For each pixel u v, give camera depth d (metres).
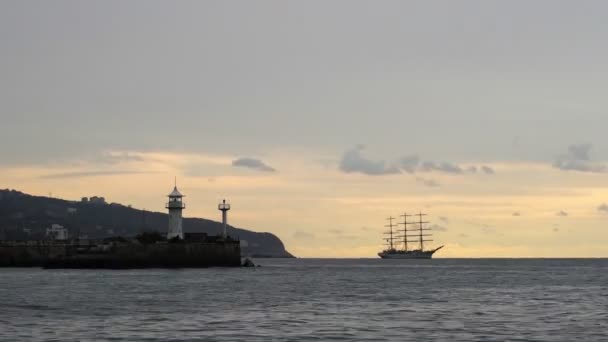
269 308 77.62
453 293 103.12
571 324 63.28
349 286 121.38
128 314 71.19
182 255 193.50
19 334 56.91
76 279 133.00
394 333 57.62
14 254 192.62
